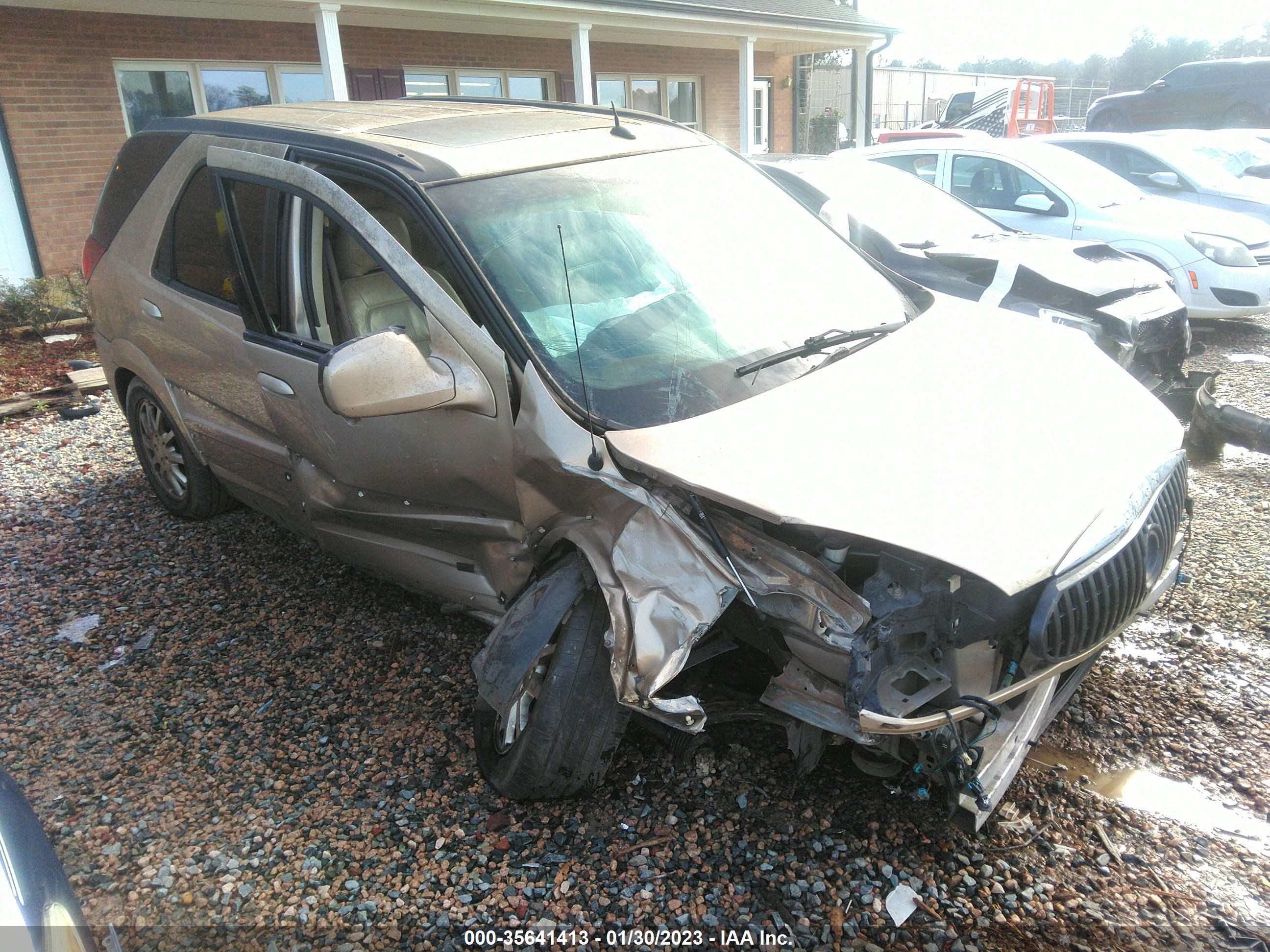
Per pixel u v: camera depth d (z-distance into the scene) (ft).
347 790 9.98
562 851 9.00
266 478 13.44
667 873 8.66
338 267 11.37
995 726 8.06
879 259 21.18
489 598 10.54
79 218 33.04
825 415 9.19
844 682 8.13
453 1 34.53
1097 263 19.83
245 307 12.27
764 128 62.90
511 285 9.71
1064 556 7.86
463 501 10.30
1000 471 8.53
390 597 13.89
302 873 8.89
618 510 8.71
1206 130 50.57
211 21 34.83
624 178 11.57
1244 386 22.98
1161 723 10.50
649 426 9.07
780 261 11.76
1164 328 18.26
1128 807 9.30
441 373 9.24
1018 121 86.74
